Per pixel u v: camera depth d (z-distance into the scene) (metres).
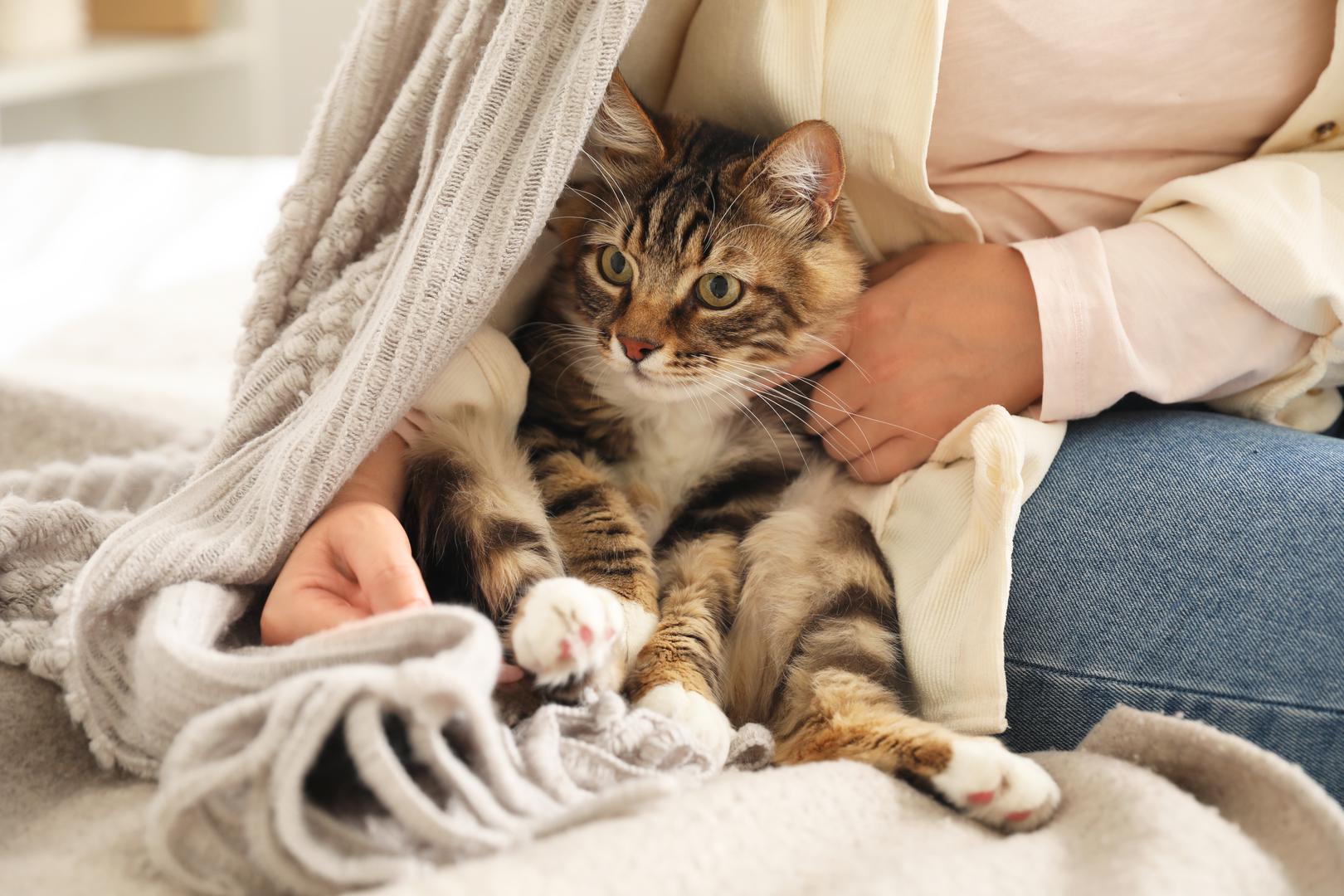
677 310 1.42
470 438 1.25
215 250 2.40
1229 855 0.83
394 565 1.00
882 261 1.50
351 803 0.79
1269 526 1.07
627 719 0.97
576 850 0.75
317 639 0.84
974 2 1.23
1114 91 1.30
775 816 0.86
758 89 1.33
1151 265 1.25
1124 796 0.90
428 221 1.06
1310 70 1.35
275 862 0.73
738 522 1.44
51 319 2.03
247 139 3.90
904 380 1.28
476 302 1.08
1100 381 1.23
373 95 1.23
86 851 0.82
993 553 1.10
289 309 1.23
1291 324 1.26
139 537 1.03
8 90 3.08
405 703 0.73
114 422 1.51
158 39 3.62
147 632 0.91
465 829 0.75
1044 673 1.10
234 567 1.04
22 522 1.08
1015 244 1.31
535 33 1.07
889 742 1.04
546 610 0.99
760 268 1.42
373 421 1.05
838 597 1.25
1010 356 1.26
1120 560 1.10
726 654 1.31
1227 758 0.91
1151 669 1.05
